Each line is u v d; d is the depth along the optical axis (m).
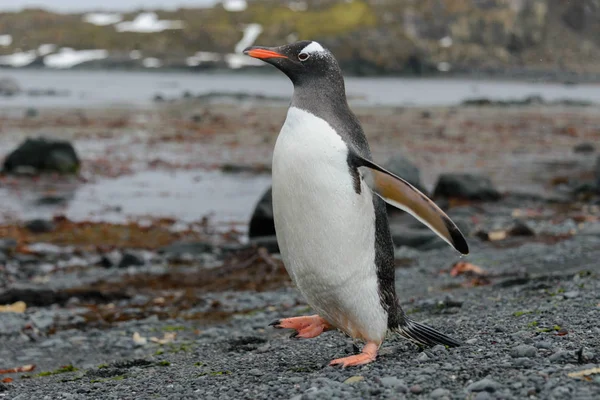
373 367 6.84
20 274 16.30
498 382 5.69
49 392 7.88
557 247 16.86
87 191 28.91
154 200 27.23
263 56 7.51
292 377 6.80
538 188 29.83
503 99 125.94
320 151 7.01
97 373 8.96
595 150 45.03
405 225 20.03
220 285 15.21
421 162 38.22
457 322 9.42
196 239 20.61
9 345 11.38
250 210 25.70
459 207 24.39
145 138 49.72
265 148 45.09
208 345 10.41
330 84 7.47
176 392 7.02
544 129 60.84
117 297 14.13
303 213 7.07
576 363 6.19
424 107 93.12
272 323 7.77
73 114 69.06
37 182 30.52
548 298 10.39
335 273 7.14
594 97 148.12
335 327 7.76
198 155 40.97
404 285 14.11
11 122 57.81
